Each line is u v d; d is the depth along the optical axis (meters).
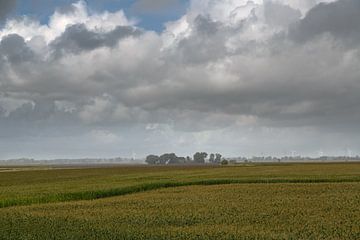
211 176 84.31
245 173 94.00
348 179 67.31
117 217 32.12
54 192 53.28
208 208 36.28
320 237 23.66
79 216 33.00
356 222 28.36
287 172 93.44
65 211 36.34
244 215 32.12
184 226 28.25
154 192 54.62
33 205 41.75
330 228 26.20
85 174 118.94
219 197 45.22
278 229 26.28
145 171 132.38
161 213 33.75
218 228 26.84
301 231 25.53
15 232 26.53
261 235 24.28
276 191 50.78
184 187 61.47
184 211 34.59
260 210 34.56
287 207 36.09
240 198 43.78
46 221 30.62
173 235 24.83
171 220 30.47
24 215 33.91
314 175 77.81
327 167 126.06
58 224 29.28
